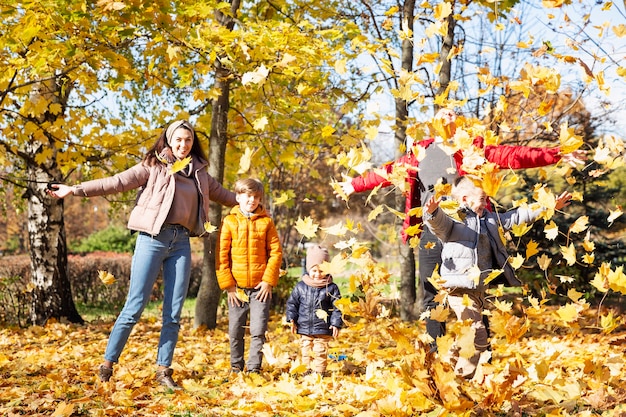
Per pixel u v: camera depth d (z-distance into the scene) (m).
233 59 5.83
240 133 8.38
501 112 3.13
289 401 3.76
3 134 7.45
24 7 5.31
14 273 11.61
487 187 2.70
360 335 7.25
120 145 7.86
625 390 3.53
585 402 3.51
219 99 8.09
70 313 9.33
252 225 4.49
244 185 4.49
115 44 5.87
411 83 2.96
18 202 11.84
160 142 4.15
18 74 6.99
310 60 6.13
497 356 5.25
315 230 3.08
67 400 3.64
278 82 7.20
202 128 8.97
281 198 3.71
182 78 6.37
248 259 4.46
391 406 3.06
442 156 3.92
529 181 11.32
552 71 2.77
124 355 5.90
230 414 3.39
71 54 5.32
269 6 8.44
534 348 6.07
